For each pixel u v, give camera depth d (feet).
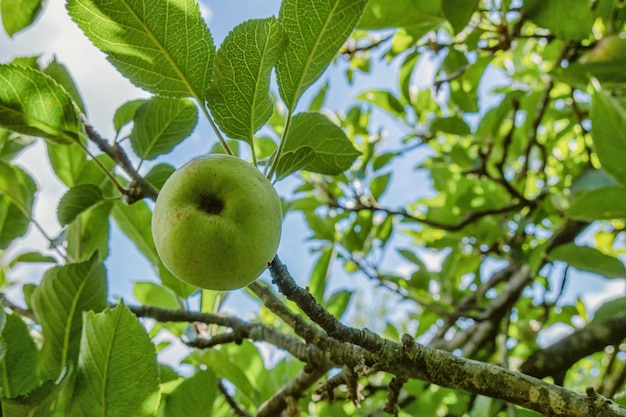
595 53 2.14
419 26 2.43
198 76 1.57
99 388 1.67
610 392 2.38
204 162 1.44
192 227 1.38
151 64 1.56
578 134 3.59
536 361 2.11
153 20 1.52
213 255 1.38
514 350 2.85
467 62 2.85
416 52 2.94
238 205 1.40
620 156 1.85
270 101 1.56
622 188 1.93
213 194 1.42
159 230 1.42
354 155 1.85
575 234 2.60
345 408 2.37
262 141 2.70
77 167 2.28
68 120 1.78
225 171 1.43
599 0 2.25
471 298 3.08
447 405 2.10
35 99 1.74
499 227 3.17
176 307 2.43
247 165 1.46
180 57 1.56
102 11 1.50
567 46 2.45
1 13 2.15
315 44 1.56
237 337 2.07
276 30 1.48
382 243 3.13
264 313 2.81
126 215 2.29
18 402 1.59
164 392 2.06
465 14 2.15
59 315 1.91
